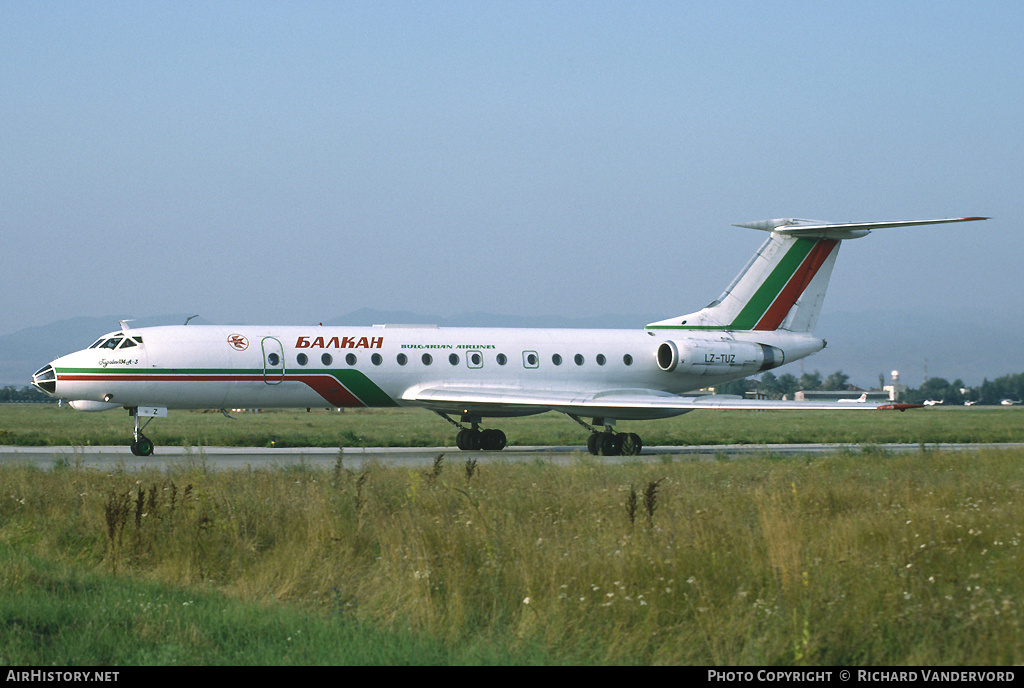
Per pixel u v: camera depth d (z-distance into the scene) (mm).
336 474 51562
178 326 88125
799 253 105250
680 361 98938
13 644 24344
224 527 38156
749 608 26781
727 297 105188
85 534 39031
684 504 43781
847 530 36812
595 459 81938
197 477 51250
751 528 38906
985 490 50281
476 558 32844
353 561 34906
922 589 28594
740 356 102375
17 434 117562
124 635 25516
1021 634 24312
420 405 94750
